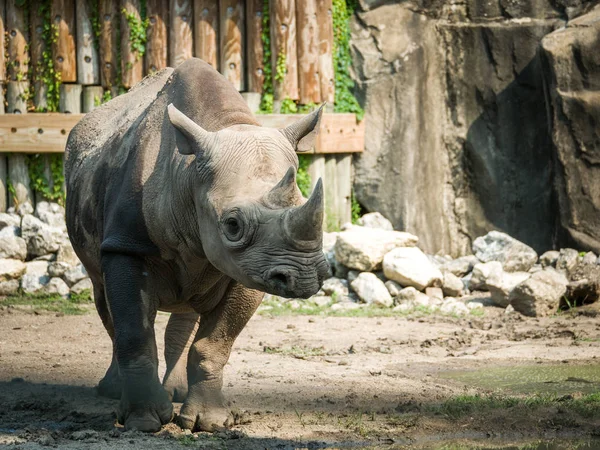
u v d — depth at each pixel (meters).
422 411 15.51
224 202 12.09
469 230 34.00
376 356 20.67
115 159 14.73
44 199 31.69
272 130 12.84
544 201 32.84
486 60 33.81
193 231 13.10
